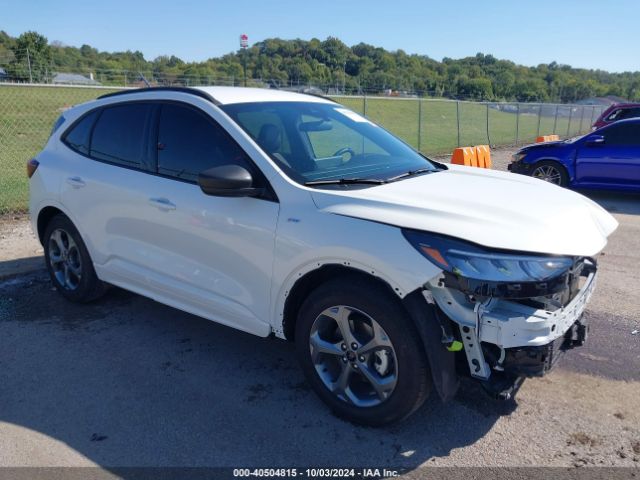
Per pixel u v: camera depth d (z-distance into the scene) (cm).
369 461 294
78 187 446
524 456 298
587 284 326
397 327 288
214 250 358
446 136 2261
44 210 489
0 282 543
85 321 462
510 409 340
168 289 394
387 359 302
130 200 404
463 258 271
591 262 346
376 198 310
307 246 309
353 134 424
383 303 291
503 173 418
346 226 299
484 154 1220
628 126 999
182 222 372
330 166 365
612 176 1016
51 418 330
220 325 457
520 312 275
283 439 312
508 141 2238
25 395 354
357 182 342
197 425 324
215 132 368
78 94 2156
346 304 305
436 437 314
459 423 326
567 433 318
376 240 288
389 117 2552
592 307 501
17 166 1204
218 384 367
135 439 311
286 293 328
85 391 359
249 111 382
